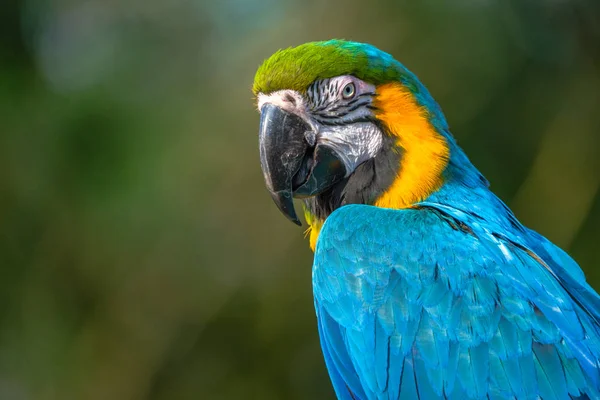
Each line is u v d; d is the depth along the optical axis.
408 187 5.44
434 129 5.55
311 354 10.09
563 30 9.55
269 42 10.00
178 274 10.22
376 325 4.91
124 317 10.40
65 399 10.41
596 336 4.78
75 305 10.62
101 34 11.71
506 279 4.80
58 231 10.59
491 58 9.27
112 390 10.28
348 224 5.22
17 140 10.68
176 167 10.18
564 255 5.47
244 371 10.18
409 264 4.95
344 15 9.42
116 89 11.07
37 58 11.48
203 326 10.18
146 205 10.22
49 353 10.64
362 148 5.54
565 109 9.27
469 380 4.64
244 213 10.02
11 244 10.65
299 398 10.10
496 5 9.45
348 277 5.09
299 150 5.58
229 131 10.12
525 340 4.63
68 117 10.70
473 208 5.33
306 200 5.95
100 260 10.44
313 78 5.54
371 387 4.88
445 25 9.28
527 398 4.53
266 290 10.03
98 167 10.52
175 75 11.24
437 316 4.78
